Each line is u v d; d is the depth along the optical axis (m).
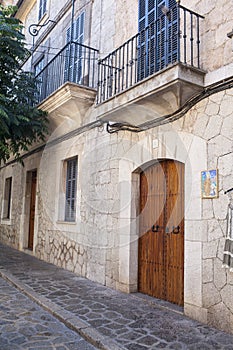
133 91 4.27
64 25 7.96
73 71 7.14
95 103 6.15
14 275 5.97
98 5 6.66
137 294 4.85
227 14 3.77
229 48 3.68
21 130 7.00
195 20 4.19
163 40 4.73
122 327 3.47
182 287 4.26
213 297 3.55
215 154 3.71
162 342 3.10
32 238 9.21
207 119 3.84
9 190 11.67
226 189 3.54
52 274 6.18
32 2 10.34
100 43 6.42
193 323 3.62
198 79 3.82
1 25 6.35
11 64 6.99
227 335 3.29
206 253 3.68
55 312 3.88
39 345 3.04
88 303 4.32
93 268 5.77
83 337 3.28
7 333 3.29
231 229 3.39
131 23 5.57
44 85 7.77
